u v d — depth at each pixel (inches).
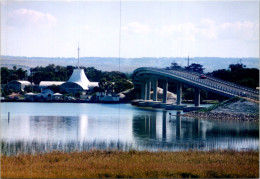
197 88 6929.1
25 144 3277.6
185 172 2343.8
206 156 2711.6
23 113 6648.6
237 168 2442.2
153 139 3710.6
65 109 7790.4
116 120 5502.0
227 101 5994.1
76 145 3230.8
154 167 2429.9
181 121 5295.3
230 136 3900.1
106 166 2437.3
